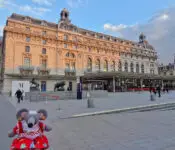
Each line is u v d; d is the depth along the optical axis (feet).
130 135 18.85
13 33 128.77
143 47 238.68
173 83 211.20
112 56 192.24
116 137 18.21
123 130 21.11
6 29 124.88
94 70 174.70
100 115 32.73
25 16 140.67
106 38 200.44
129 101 55.67
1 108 42.57
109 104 48.06
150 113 34.35
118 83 150.82
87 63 171.32
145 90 153.38
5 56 123.85
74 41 162.30
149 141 16.58
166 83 209.77
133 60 214.69
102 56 183.42
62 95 73.41
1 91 136.77
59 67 150.51
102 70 181.37
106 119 28.48
